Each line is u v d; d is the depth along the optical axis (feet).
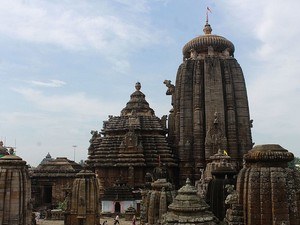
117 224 214.48
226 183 116.06
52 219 246.68
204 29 342.64
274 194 56.95
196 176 290.97
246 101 311.06
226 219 70.49
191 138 303.68
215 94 302.66
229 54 329.93
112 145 305.12
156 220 130.21
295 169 61.00
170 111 345.10
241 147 300.20
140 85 347.56
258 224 57.31
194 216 73.31
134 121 309.01
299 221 56.80
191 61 322.55
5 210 85.51
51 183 313.32
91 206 177.78
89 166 304.30
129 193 259.80
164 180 139.03
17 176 87.92
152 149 301.02
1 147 263.29
